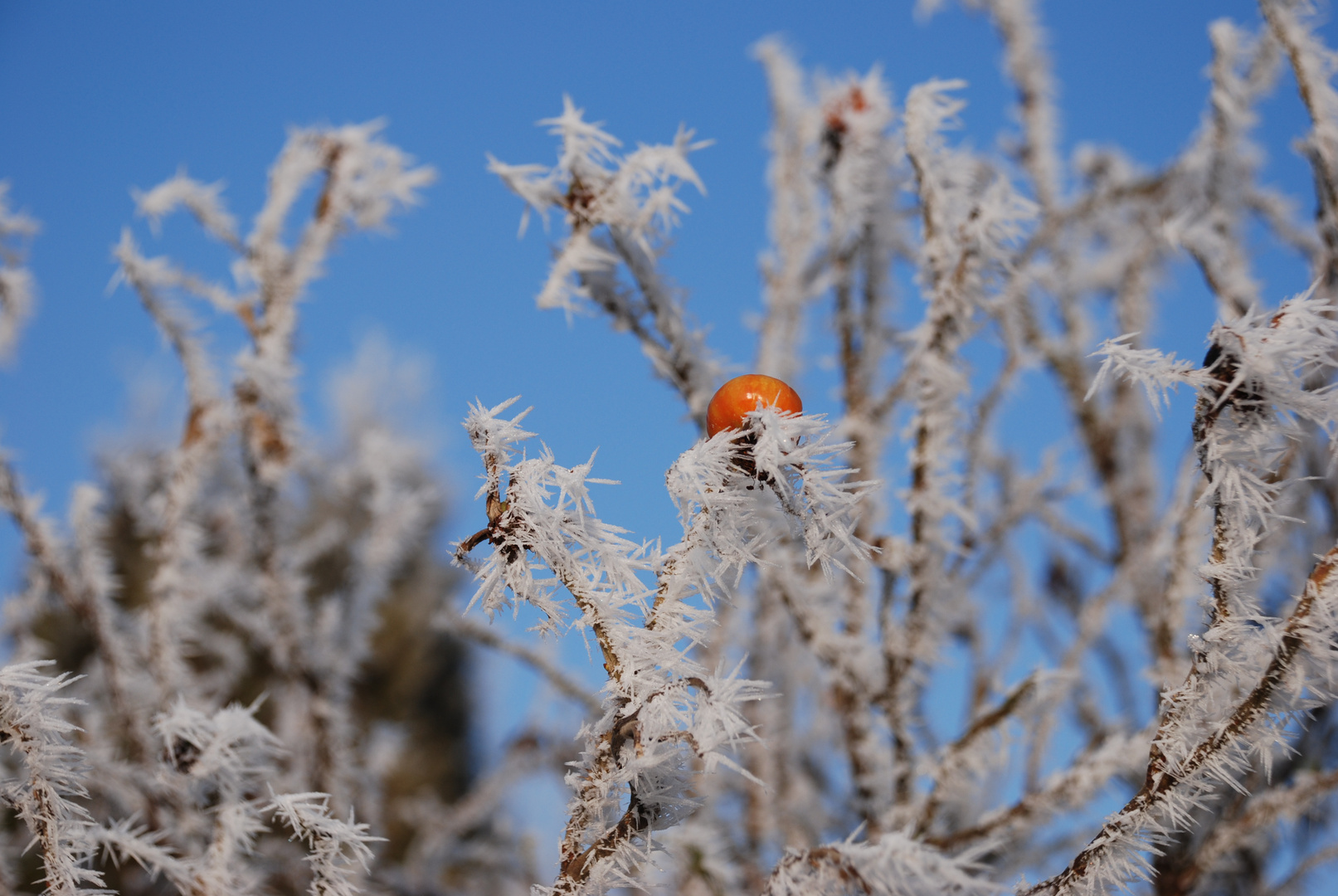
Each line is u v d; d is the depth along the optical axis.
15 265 1.01
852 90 0.91
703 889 0.76
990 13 1.23
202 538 1.03
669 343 0.73
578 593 0.57
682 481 0.57
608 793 0.57
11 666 0.58
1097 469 1.10
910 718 0.82
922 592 0.78
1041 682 0.75
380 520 1.25
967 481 0.89
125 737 0.92
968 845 0.74
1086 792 0.73
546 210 0.71
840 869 0.54
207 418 1.04
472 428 0.57
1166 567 0.91
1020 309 1.07
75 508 0.99
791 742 0.94
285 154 1.13
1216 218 0.99
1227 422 0.55
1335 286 0.75
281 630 1.05
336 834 0.59
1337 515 0.79
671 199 0.71
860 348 0.89
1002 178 0.73
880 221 0.88
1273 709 0.55
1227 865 0.86
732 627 0.92
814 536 0.57
